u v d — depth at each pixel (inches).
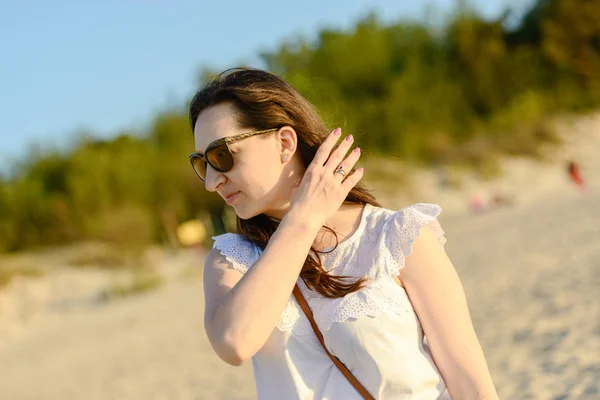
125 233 874.1
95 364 394.6
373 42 1244.5
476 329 251.9
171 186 975.6
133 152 1039.0
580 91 1274.6
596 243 369.7
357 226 66.1
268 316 58.7
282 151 65.9
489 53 1258.0
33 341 549.0
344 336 61.0
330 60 1228.5
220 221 956.6
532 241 445.7
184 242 839.1
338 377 61.9
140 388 302.4
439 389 62.8
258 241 67.9
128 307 616.4
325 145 63.6
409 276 62.9
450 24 1312.7
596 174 975.6
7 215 922.7
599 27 1288.1
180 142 1059.3
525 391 174.4
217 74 67.8
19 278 727.7
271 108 65.2
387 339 60.6
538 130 1104.8
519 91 1232.8
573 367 183.6
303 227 60.6
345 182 63.0
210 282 67.4
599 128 1176.2
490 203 860.6
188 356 354.9
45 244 912.9
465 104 1179.3
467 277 370.3
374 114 1027.9
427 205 65.2
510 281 328.2
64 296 693.9
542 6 1376.7
